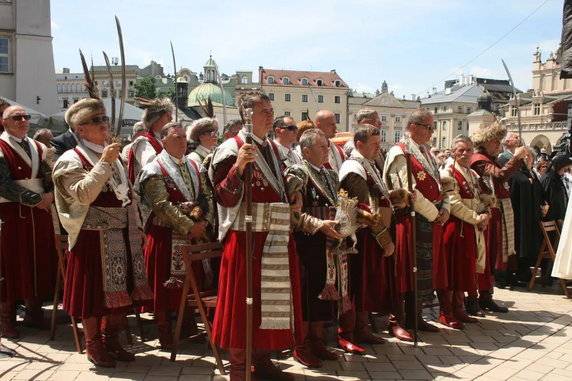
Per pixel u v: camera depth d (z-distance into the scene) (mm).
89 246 4383
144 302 4910
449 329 5758
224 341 3959
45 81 21203
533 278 7680
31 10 20891
